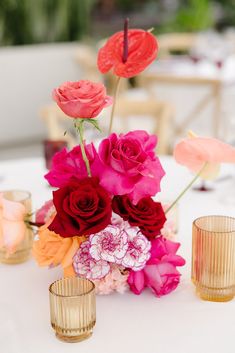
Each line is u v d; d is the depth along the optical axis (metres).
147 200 0.79
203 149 0.77
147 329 0.75
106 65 0.84
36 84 2.82
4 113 2.78
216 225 0.83
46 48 2.83
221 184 1.19
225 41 2.77
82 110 0.76
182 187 1.17
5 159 2.67
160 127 1.59
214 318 0.77
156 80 2.21
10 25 3.01
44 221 0.86
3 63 2.73
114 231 0.77
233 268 0.79
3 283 0.85
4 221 0.85
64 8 3.07
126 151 0.77
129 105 1.63
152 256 0.79
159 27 3.74
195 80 2.14
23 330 0.75
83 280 0.75
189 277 0.86
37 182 1.22
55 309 0.72
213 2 3.94
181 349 0.71
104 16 4.02
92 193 0.76
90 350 0.71
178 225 1.01
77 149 0.80
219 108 2.12
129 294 0.82
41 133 2.89
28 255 0.91
